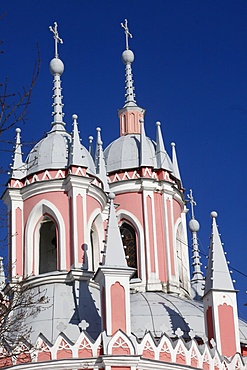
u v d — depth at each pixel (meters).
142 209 67.81
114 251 55.84
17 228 63.50
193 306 61.78
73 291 59.12
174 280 66.00
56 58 70.44
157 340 55.25
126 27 76.25
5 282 57.25
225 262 60.00
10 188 63.91
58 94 69.25
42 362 53.12
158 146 70.00
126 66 75.31
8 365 53.41
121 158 69.81
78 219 61.62
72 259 60.62
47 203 62.72
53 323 56.34
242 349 60.16
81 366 53.06
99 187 64.00
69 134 67.31
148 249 66.38
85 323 54.59
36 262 62.56
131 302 61.25
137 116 73.38
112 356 52.66
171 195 69.00
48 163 63.81
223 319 58.03
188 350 55.41
